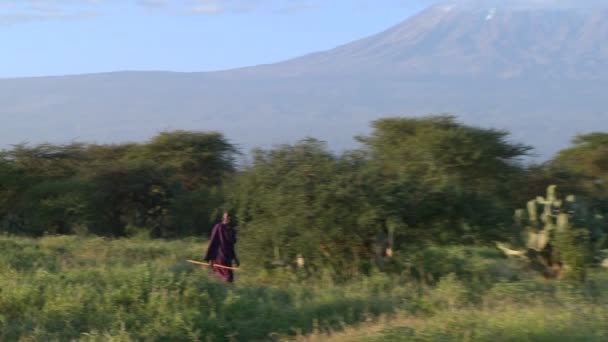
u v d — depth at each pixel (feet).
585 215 140.26
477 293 112.06
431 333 79.36
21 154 338.95
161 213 314.76
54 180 321.11
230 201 152.66
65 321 90.58
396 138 299.99
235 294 99.86
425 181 144.46
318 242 137.59
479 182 291.17
